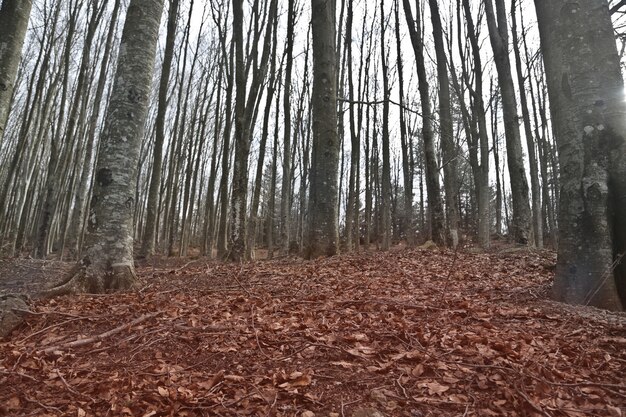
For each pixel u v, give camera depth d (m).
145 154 28.16
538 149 21.50
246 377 2.96
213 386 2.86
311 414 2.46
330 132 9.97
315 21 10.34
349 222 18.28
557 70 4.85
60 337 3.89
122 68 6.21
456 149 18.95
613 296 4.19
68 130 15.19
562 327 3.79
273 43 15.44
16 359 3.35
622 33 6.00
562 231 4.68
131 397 2.73
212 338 3.73
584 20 4.69
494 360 3.04
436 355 3.17
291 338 3.66
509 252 10.21
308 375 2.91
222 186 14.70
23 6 5.37
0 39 5.12
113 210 5.92
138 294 5.52
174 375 3.04
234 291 5.78
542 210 23.86
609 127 4.48
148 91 6.40
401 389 2.73
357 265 8.29
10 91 5.18
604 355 3.11
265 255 24.19
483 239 14.72
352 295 5.36
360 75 20.36
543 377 2.81
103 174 5.96
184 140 26.62
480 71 15.36
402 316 4.30
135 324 4.13
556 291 4.65
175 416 2.49
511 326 3.88
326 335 3.68
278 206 43.00
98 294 5.48
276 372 3.03
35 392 2.86
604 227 4.36
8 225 25.44
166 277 7.80
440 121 14.32
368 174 21.23
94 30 15.80
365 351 3.30
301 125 23.95
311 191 10.96
